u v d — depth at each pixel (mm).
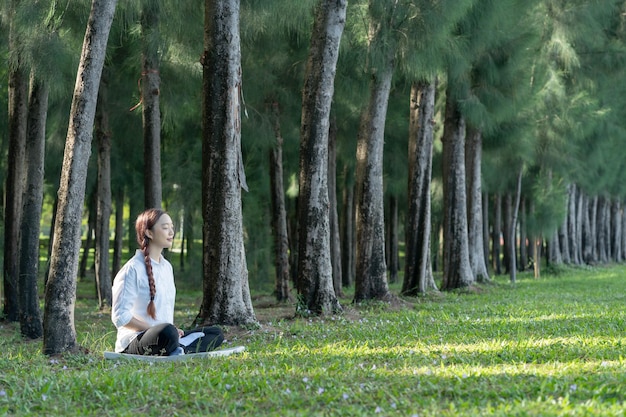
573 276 30109
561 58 26766
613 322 11164
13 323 14102
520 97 20047
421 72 15211
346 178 25203
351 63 16344
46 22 11242
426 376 6180
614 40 29203
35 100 12477
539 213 28188
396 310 14445
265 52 17438
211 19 11102
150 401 5582
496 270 33688
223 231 10984
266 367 6984
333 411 5094
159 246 7738
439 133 25219
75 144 8539
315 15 13414
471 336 9641
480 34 17922
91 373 6648
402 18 14820
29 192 12453
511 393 5398
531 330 10398
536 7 24766
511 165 27188
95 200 24609
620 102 31750
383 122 15438
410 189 18609
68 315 8555
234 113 11109
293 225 27516
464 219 20938
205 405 5375
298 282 13133
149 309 7648
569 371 6277
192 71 15688
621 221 52812
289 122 19562
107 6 8656
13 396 5723
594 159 31516
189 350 7934
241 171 11211
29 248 12359
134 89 18703
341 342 9102
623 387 5469
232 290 10969
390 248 29672
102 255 18047
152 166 14719
